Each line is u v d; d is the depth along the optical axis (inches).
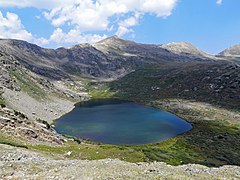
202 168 1838.1
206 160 4685.0
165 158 4542.3
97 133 6481.3
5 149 2078.0
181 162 4446.4
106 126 7253.9
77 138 5782.5
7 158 1845.5
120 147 4906.5
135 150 4808.1
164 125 7534.5
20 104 7657.5
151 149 5083.7
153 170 1568.7
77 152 3417.8
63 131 6589.6
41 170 1585.9
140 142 5787.4
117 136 6254.9
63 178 1339.8
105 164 1722.4
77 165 1695.4
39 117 7470.5
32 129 4013.3
